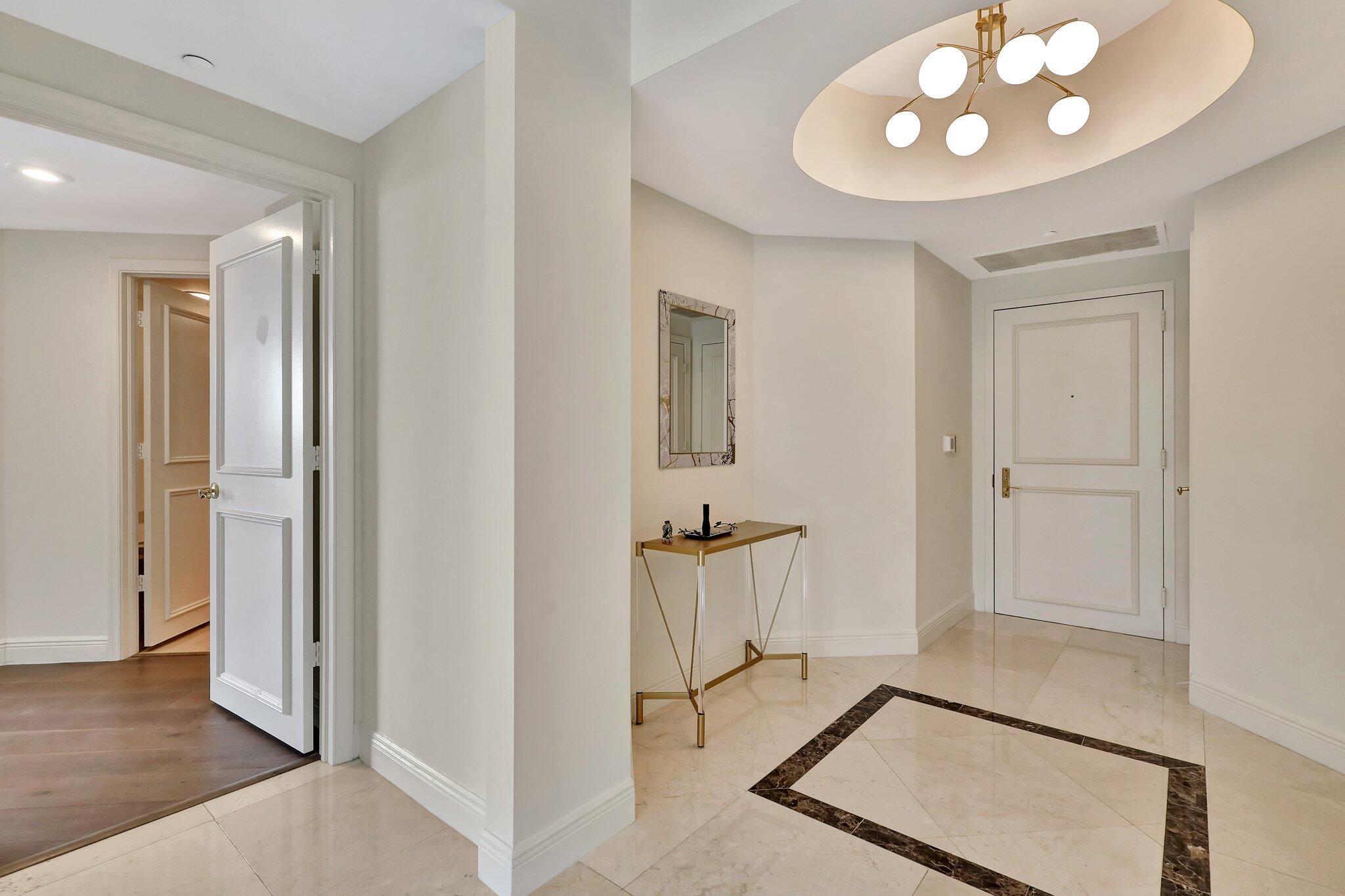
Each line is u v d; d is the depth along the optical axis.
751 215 3.12
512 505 1.64
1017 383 4.21
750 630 3.40
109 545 3.41
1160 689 3.02
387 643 2.26
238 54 1.82
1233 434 2.65
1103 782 2.22
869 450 3.52
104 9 1.62
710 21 1.79
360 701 2.39
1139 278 3.79
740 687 3.07
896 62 2.61
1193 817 2.01
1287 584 2.45
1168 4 2.23
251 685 2.64
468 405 1.91
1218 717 2.72
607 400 1.91
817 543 3.47
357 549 2.36
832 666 3.34
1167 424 3.72
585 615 1.84
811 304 3.47
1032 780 2.24
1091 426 3.96
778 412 3.43
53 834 1.93
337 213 2.30
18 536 3.32
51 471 3.35
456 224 1.95
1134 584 3.84
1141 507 3.81
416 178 2.11
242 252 2.63
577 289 1.81
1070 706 2.85
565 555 1.78
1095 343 3.94
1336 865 1.78
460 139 1.94
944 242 3.53
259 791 2.17
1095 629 3.96
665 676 2.88
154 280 3.66
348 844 1.88
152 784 2.21
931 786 2.20
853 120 2.86
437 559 2.03
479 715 1.88
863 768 2.32
